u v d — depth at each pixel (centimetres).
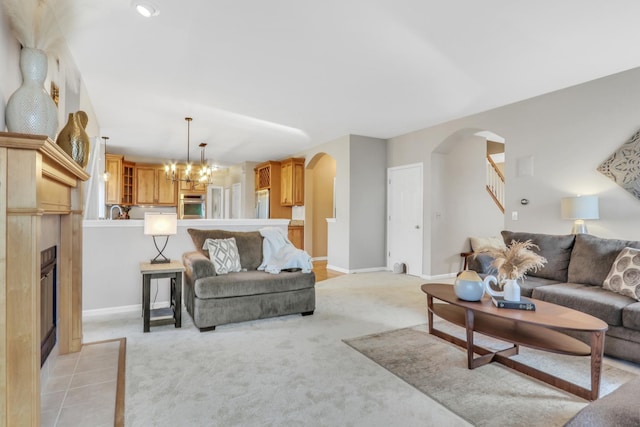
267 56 297
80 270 260
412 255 579
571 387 198
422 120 503
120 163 759
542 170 394
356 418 174
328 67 320
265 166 807
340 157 615
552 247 336
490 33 261
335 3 222
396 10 231
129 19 238
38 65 164
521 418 175
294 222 741
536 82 359
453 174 573
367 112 462
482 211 610
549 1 222
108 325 315
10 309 139
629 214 326
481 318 259
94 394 196
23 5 157
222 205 982
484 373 223
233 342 275
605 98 343
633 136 323
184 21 241
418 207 568
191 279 319
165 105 429
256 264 373
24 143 138
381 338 285
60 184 208
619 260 276
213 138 620
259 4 222
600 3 224
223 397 193
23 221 142
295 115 476
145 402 188
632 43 277
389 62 310
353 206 598
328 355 251
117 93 386
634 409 103
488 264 360
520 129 416
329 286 489
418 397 194
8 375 139
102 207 627
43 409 181
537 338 219
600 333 188
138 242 364
